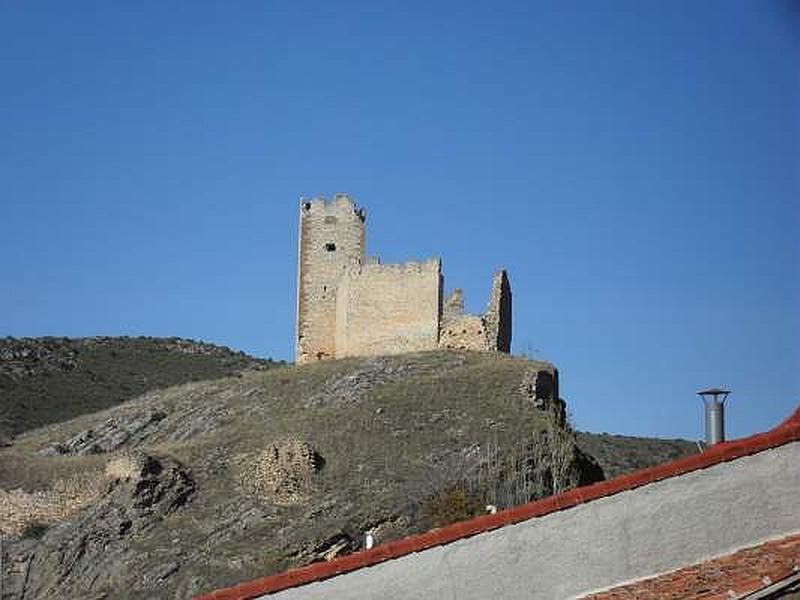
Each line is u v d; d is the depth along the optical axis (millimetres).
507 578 23422
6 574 95688
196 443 109000
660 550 23578
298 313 130125
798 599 21688
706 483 23859
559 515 23688
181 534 95625
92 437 122812
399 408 108375
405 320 124500
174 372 185500
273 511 96250
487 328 122375
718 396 28859
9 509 103125
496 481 95875
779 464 23922
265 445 105000
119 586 91438
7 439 133375
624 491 23828
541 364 115812
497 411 106438
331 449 103062
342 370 121000
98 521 98250
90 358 186000
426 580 23422
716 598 21781
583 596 23219
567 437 103250
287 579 23531
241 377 131875
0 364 174250
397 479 98062
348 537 91688
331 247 129875
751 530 23688
